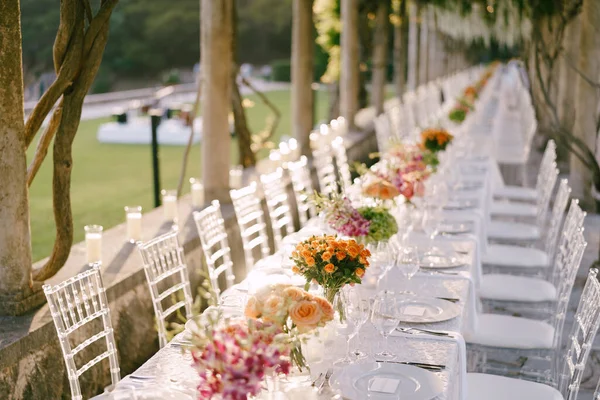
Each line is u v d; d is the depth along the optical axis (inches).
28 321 130.9
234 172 252.7
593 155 293.7
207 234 158.4
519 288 171.5
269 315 84.5
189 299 142.9
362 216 125.0
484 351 147.9
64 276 155.1
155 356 106.1
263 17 1371.8
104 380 145.9
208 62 230.4
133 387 91.0
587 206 302.0
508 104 542.6
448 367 102.2
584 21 298.7
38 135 509.0
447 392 95.4
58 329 104.1
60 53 135.2
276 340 76.1
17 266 133.4
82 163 467.8
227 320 79.4
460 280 139.6
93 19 136.2
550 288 172.7
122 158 492.1
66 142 138.4
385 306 101.8
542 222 225.1
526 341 146.2
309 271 98.1
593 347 179.2
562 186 197.6
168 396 89.0
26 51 621.0
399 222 160.2
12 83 130.3
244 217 184.1
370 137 442.3
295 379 87.5
